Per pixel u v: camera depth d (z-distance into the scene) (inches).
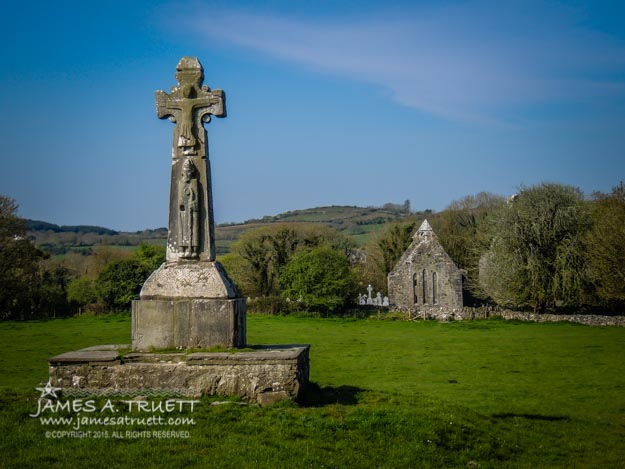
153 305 513.7
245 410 441.1
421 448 414.0
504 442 481.4
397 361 1071.6
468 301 2610.7
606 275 1770.4
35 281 2217.0
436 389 810.2
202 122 553.6
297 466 358.6
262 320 1972.2
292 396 467.5
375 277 2886.3
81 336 1416.1
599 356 1139.9
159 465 348.5
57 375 473.7
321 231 3112.7
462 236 2957.7
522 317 1987.0
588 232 1927.9
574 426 603.5
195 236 535.2
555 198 2030.0
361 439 415.8
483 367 1009.5
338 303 2108.8
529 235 2031.3
